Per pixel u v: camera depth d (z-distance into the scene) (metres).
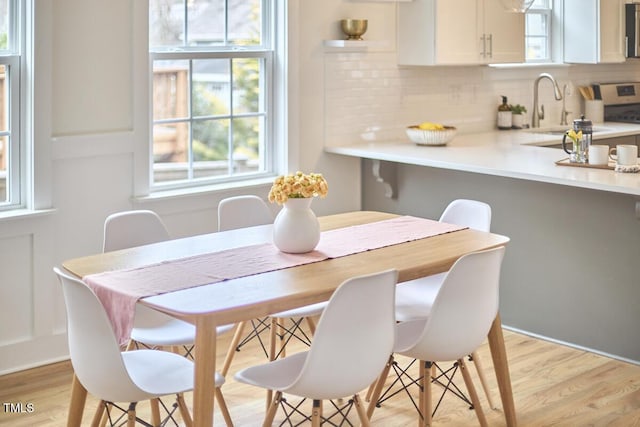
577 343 4.71
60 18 4.32
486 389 3.90
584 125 4.71
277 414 3.87
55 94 4.35
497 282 3.34
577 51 6.81
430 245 3.65
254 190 5.29
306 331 5.04
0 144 4.26
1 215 4.18
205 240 3.77
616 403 3.98
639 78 7.77
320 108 5.56
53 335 4.46
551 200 4.73
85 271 3.25
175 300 2.87
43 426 3.72
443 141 5.57
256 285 3.05
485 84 6.47
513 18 6.10
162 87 4.90
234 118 5.26
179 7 4.93
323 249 3.59
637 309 4.44
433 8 5.62
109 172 4.61
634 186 4.02
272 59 5.38
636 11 6.88
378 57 5.80
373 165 5.51
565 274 4.72
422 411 3.49
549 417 3.84
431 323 3.16
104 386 2.85
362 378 2.89
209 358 2.77
